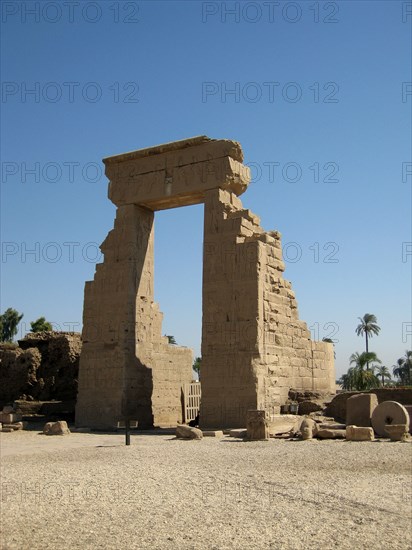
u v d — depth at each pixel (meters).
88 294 27.48
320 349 28.12
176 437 20.23
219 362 23.70
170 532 7.56
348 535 7.49
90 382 26.59
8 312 74.44
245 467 12.74
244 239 24.53
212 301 24.31
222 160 25.16
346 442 17.38
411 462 13.13
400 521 8.16
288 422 21.94
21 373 31.89
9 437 22.14
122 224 27.25
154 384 28.52
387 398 22.30
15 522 8.08
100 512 8.59
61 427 23.00
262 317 23.61
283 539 7.30
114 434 23.23
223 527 7.80
